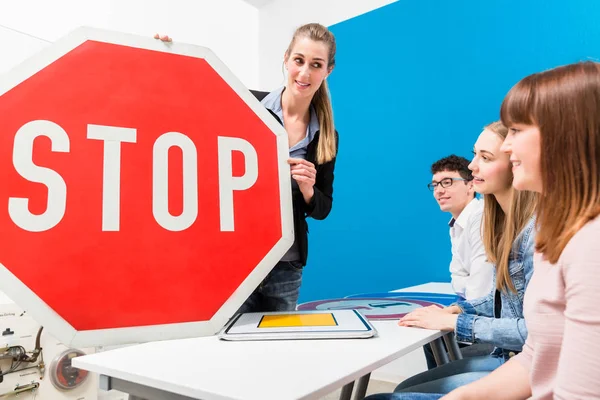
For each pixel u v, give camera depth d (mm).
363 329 721
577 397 467
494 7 2238
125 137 647
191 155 690
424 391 967
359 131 2738
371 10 2701
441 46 2418
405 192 2527
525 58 2137
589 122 520
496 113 2219
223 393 448
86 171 614
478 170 1161
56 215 586
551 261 552
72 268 587
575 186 528
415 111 2506
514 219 1000
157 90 682
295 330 721
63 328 573
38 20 2008
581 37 1978
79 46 637
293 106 1298
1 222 555
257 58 3287
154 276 637
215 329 665
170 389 490
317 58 1209
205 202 689
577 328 481
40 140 592
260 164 750
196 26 2809
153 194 653
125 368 546
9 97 580
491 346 1423
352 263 2729
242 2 3170
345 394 1320
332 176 1348
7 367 1429
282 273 1188
